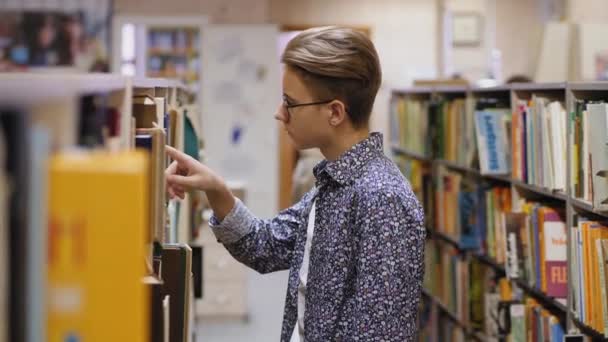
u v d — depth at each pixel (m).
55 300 0.78
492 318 3.79
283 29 11.02
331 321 1.82
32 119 0.74
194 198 3.79
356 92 1.83
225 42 9.59
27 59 10.47
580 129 2.74
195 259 2.79
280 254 2.08
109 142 1.11
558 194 2.95
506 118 3.64
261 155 9.64
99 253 0.78
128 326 0.79
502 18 11.06
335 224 1.83
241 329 6.39
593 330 2.78
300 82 1.83
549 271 2.96
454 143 4.70
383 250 1.76
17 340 0.73
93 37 10.45
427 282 5.34
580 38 8.37
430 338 5.30
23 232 0.72
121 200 0.78
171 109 2.11
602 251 2.53
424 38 11.14
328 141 1.86
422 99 6.03
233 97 9.62
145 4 10.41
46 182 0.75
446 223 4.88
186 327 1.72
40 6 10.44
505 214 3.26
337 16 11.08
